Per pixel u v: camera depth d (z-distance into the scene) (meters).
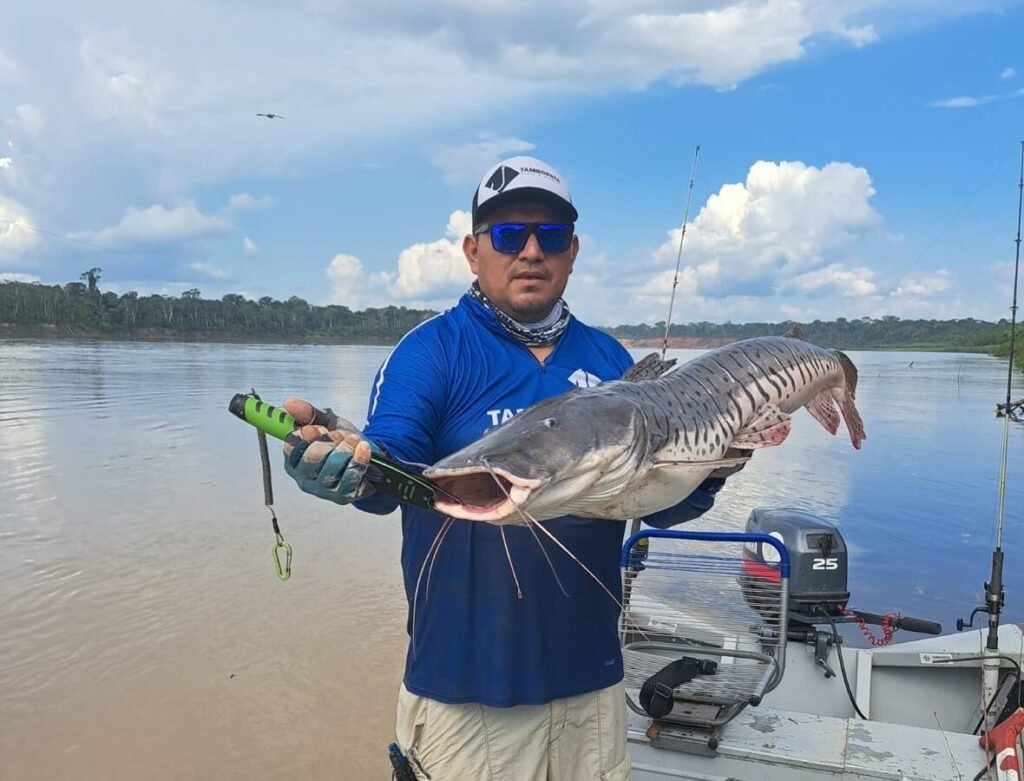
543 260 2.81
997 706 4.20
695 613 4.86
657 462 2.63
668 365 3.16
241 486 13.76
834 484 15.79
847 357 4.36
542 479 2.24
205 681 6.75
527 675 2.63
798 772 3.51
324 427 1.97
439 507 2.14
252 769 5.48
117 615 8.05
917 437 22.77
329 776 5.46
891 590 10.05
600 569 2.80
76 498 12.62
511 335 2.87
